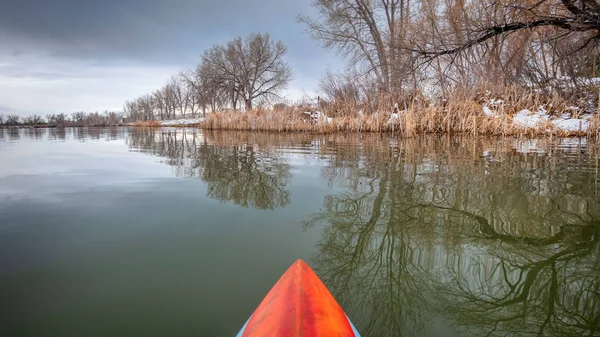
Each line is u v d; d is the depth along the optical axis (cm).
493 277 216
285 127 1942
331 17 2125
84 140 1445
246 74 4044
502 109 1239
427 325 173
